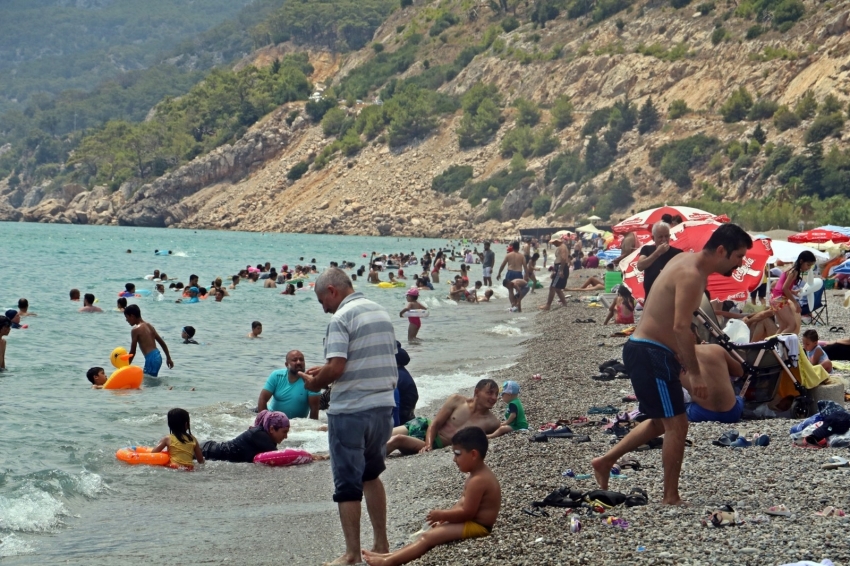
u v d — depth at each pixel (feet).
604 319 80.94
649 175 343.26
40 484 29.84
